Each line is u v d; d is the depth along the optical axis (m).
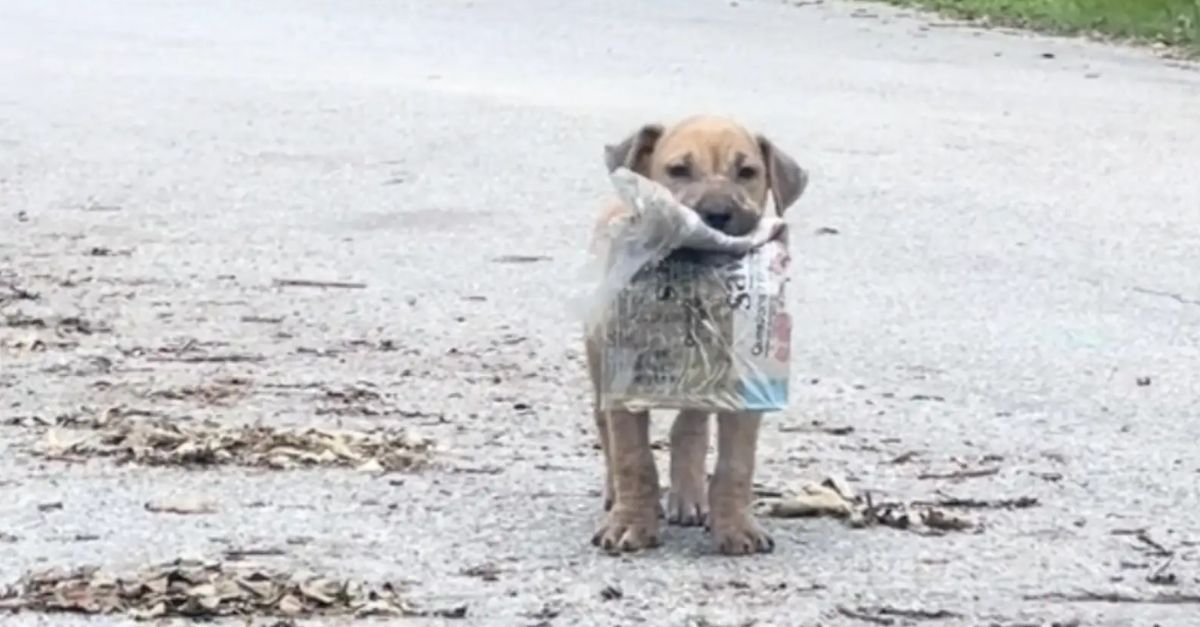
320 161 4.91
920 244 4.06
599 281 2.12
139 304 3.43
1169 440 2.71
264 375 2.95
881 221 4.27
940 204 4.46
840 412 2.81
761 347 2.11
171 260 3.80
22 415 2.70
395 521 2.27
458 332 3.25
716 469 2.18
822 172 4.80
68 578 2.05
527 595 2.04
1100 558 2.19
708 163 2.15
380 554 2.16
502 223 4.19
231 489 2.38
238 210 4.32
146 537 2.20
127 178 4.69
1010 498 2.42
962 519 2.31
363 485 2.41
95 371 2.96
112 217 4.23
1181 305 3.57
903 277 3.76
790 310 3.37
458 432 2.65
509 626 1.95
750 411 2.13
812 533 2.26
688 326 2.11
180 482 2.41
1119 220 4.31
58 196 4.46
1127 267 3.88
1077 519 2.34
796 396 2.90
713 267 2.10
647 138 2.20
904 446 2.64
